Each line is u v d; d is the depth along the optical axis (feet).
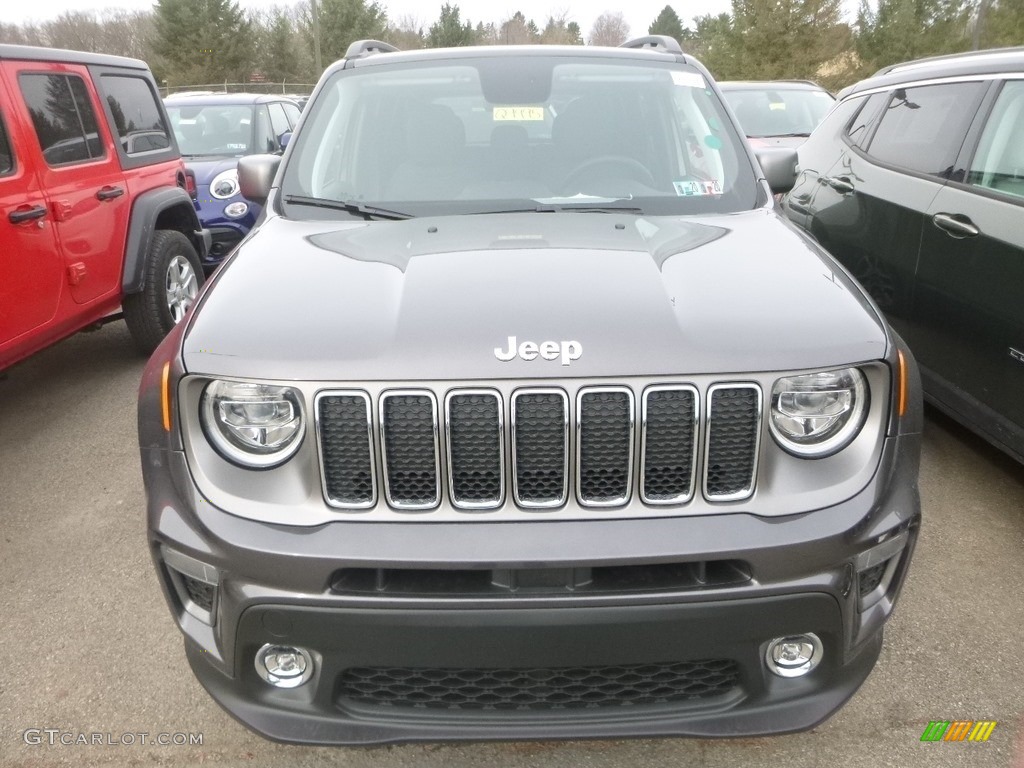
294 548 5.85
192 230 19.70
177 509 6.23
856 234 14.21
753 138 29.60
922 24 104.32
